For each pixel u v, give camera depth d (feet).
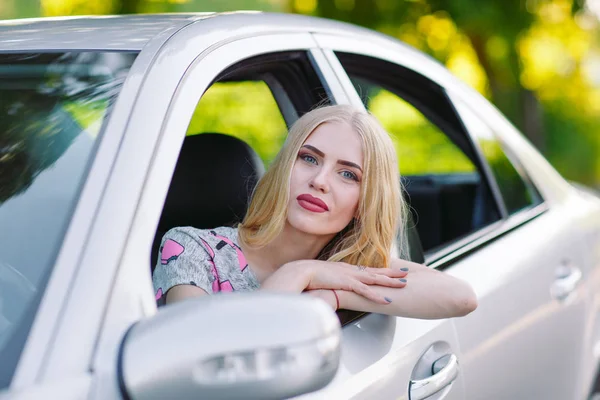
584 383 10.17
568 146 41.63
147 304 4.73
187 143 8.42
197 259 6.60
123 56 6.06
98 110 5.54
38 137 5.56
